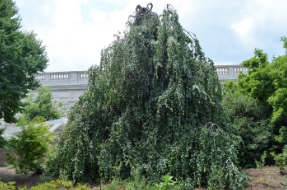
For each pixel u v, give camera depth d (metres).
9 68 9.48
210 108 5.37
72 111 6.39
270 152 7.31
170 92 5.14
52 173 6.33
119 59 5.84
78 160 5.26
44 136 7.18
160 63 5.46
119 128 5.30
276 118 7.30
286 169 6.51
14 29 10.29
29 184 6.13
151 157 4.96
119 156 5.20
